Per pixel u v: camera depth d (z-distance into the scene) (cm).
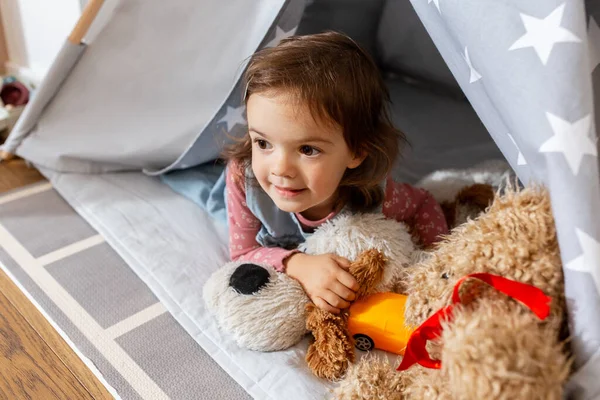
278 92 85
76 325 100
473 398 61
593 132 65
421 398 72
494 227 73
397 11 164
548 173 67
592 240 65
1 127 157
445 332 65
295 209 93
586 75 64
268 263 100
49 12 158
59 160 136
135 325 101
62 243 120
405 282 85
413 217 112
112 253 118
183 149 134
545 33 65
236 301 94
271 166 89
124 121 132
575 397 68
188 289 107
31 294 107
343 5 154
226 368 92
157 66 125
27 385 90
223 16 116
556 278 69
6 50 182
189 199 132
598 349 66
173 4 116
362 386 80
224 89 125
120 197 132
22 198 134
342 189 104
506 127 76
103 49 122
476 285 71
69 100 129
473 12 71
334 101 87
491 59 71
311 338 97
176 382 91
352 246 97
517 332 62
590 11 70
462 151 143
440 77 166
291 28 114
